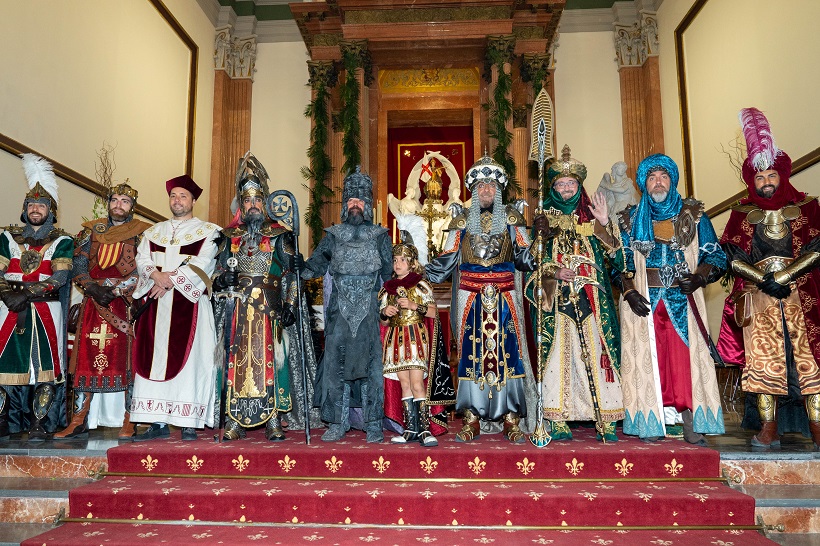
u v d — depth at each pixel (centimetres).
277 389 488
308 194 1227
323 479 413
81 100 793
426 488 394
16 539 372
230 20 1270
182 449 434
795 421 505
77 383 503
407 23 1046
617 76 1241
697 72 1044
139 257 500
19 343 500
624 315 475
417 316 478
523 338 504
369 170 1104
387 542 347
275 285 495
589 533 363
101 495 389
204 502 384
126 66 911
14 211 661
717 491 387
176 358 480
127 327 517
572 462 414
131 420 473
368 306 481
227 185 1230
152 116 991
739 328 489
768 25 821
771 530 375
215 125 1227
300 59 1277
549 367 467
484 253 483
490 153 1036
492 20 1041
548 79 1230
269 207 507
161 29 1025
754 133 486
